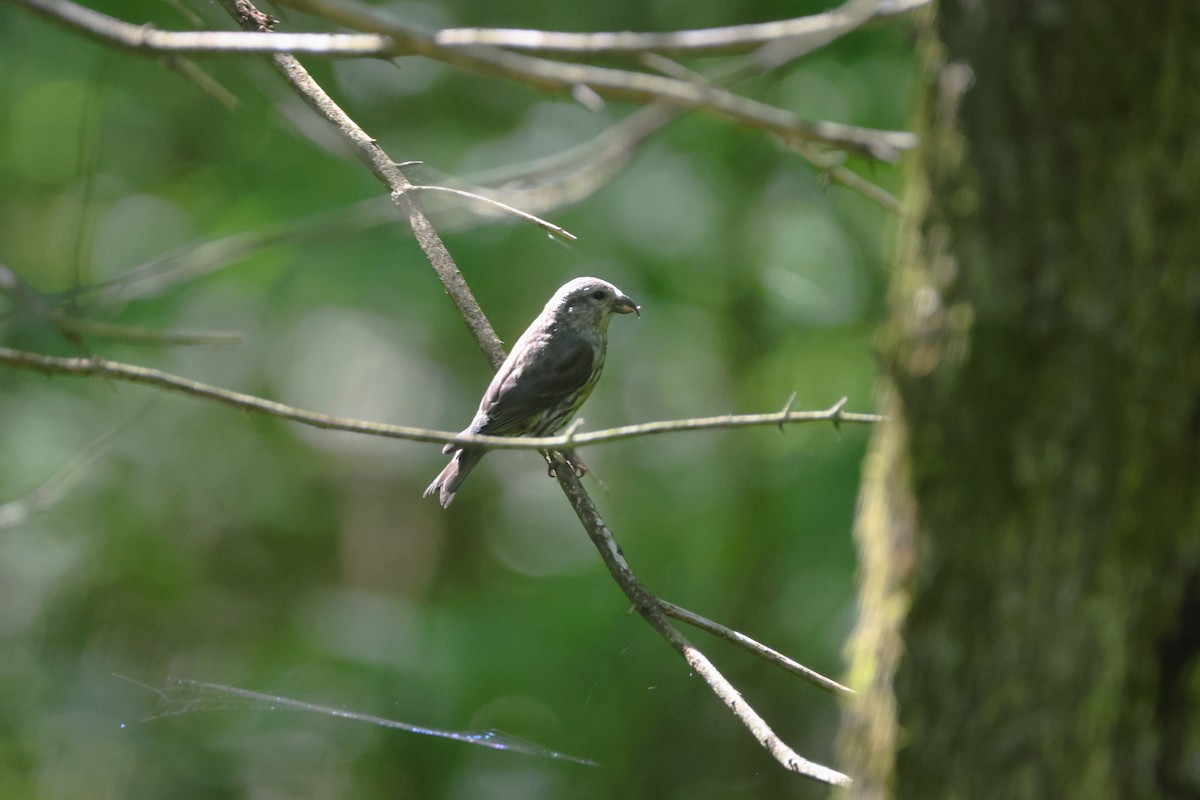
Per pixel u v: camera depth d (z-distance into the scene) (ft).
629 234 48.70
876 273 45.88
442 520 66.39
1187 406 11.18
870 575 12.63
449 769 47.85
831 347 47.80
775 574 46.19
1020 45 11.17
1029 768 11.34
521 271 49.70
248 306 52.49
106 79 47.44
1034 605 11.36
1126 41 10.95
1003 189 11.27
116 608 53.26
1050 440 11.27
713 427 13.96
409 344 62.69
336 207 45.52
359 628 48.98
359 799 48.47
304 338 63.41
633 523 49.93
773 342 49.39
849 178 20.10
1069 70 11.05
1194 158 11.00
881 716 12.18
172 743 46.39
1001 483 11.44
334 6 12.80
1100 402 11.15
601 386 55.88
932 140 11.78
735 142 47.19
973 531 11.59
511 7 49.55
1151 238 11.03
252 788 47.60
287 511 61.72
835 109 45.14
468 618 47.85
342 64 49.70
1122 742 11.19
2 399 51.19
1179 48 10.97
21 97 50.03
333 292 47.60
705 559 47.78
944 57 11.72
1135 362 11.09
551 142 50.26
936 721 11.75
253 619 58.59
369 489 66.90
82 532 52.90
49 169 52.85
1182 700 11.16
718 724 47.14
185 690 42.45
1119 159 11.03
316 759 48.60
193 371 58.08
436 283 46.55
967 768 11.57
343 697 44.55
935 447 11.69
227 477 60.34
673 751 46.93
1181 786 11.05
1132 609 11.21
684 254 49.19
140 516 55.11
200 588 57.93
